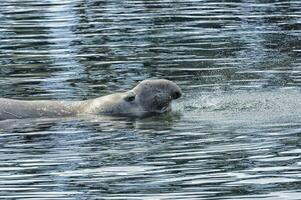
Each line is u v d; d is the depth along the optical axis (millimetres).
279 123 32781
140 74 40594
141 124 33812
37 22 51219
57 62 42969
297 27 49219
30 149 30703
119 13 53125
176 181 26797
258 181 26625
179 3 55969
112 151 30078
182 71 41031
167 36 47250
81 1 57250
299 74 40094
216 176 27141
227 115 34281
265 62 42219
